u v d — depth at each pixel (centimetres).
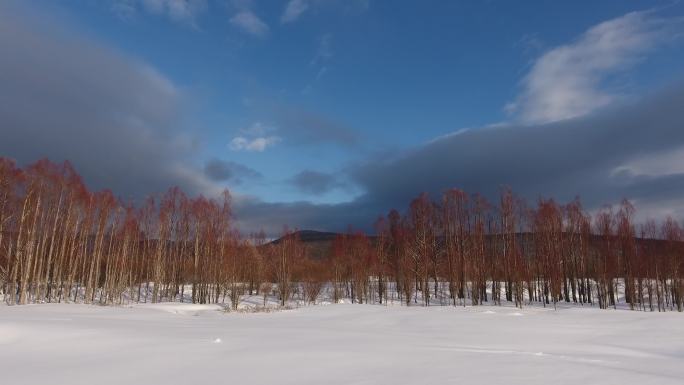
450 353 1205
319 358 1121
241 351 1241
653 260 4225
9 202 3612
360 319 2752
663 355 1320
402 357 1132
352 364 1044
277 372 968
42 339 1425
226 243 4912
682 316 2608
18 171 3628
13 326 1552
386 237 5341
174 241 5119
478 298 4672
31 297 4094
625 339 1733
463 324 2395
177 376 944
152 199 5150
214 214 4966
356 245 5372
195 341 1438
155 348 1294
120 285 4547
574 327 2186
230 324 2325
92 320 2138
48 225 3878
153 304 4141
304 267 5569
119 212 4625
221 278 4878
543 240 4519
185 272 5344
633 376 900
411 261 4875
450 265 4753
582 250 4662
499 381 856
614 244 4412
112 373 980
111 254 4850
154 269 5306
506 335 1870
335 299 5303
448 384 835
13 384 893
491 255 4972
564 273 4659
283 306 4244
